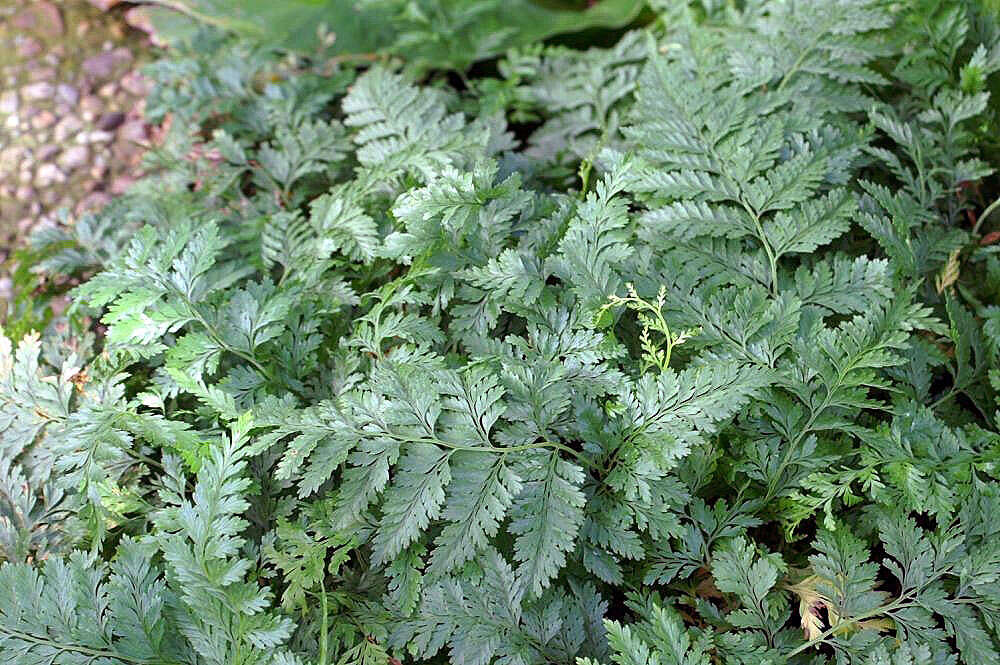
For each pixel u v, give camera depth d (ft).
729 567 3.21
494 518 3.19
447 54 4.60
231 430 3.32
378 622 3.23
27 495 3.51
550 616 3.21
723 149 3.63
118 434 3.38
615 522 3.26
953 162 3.80
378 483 3.23
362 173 3.83
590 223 3.47
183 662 3.17
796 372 3.34
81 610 3.16
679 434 3.24
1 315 4.33
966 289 3.66
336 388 3.50
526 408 3.31
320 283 3.64
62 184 4.73
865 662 3.09
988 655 3.11
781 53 3.86
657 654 3.03
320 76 4.45
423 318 3.47
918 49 3.87
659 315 3.28
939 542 3.20
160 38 4.81
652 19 4.82
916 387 3.43
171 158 4.24
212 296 3.62
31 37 5.06
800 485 3.34
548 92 4.39
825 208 3.52
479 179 3.51
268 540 3.29
